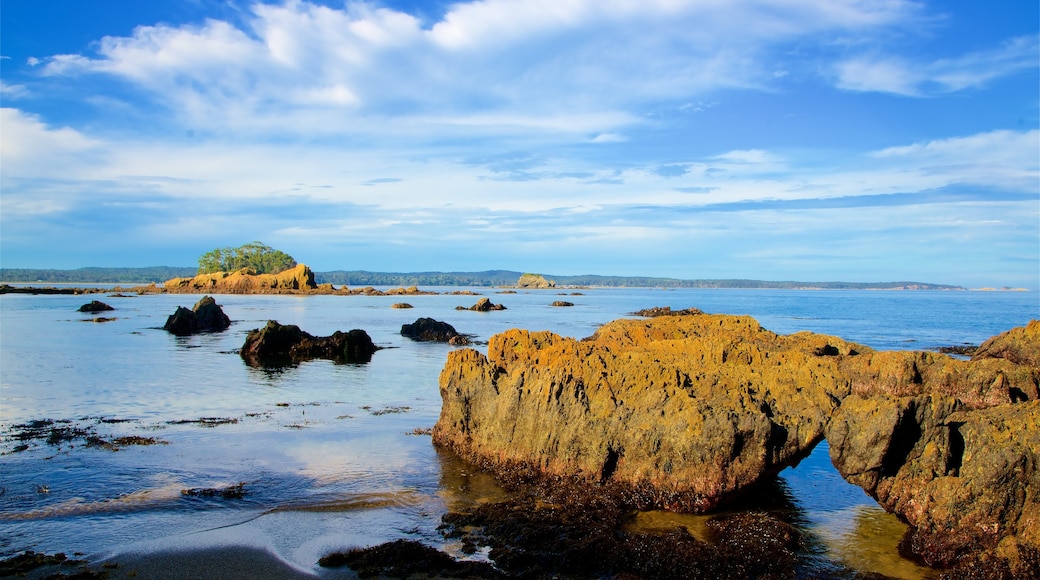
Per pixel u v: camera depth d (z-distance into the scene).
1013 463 13.27
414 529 15.57
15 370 37.84
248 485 18.27
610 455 17.66
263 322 79.06
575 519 15.71
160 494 17.45
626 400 18.36
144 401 29.39
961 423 14.73
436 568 13.48
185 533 15.15
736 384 18.11
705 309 126.81
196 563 13.68
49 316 81.38
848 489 18.59
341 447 22.16
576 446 18.19
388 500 17.36
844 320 94.50
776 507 17.17
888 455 14.92
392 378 37.31
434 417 26.86
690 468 16.58
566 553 13.95
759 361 20.17
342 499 17.36
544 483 18.19
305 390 33.00
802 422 16.45
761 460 16.14
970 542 13.42
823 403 16.92
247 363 42.81
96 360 42.53
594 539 14.44
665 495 16.77
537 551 14.23
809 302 171.38
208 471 19.39
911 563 14.00
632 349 22.12
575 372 19.64
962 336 67.69
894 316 104.69
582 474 17.97
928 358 18.98
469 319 92.06
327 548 14.47
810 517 16.55
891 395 17.05
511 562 13.76
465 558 14.07
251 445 22.22
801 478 19.44
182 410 27.66
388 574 13.28
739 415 16.45
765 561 13.82
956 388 18.03
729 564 13.66
